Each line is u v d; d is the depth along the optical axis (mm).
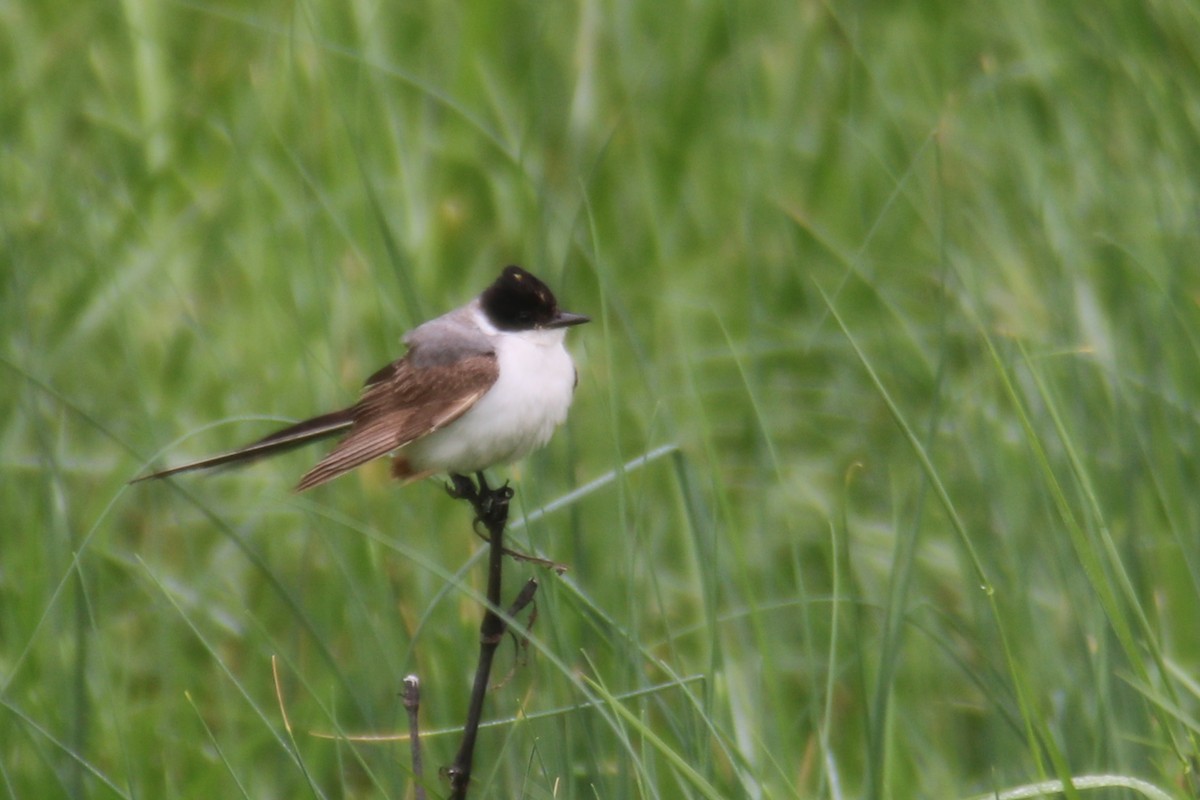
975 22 16359
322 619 10289
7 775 8250
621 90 15594
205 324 12766
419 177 13625
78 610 8922
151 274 13062
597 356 12820
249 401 11969
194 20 16016
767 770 8617
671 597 10727
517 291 9227
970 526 10328
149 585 10406
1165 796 7090
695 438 11945
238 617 10688
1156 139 12695
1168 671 8562
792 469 12172
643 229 14359
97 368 12328
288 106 14000
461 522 11102
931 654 10219
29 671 9578
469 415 8945
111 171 14141
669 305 13195
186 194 14172
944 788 9203
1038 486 9688
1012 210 13656
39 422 10180
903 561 9000
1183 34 13469
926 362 12031
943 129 14180
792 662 10109
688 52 15969
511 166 14117
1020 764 8703
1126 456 9703
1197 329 10930
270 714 9992
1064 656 9398
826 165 15102
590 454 11828
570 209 14008
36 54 14938
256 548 10922
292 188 13531
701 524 9102
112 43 15609
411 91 14812
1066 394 10766
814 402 13008
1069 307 11148
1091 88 13875
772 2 16297
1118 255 11844
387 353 11414
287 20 14703
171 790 9086
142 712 9750
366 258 12070
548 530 9352
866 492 12039
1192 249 11805
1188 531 9797
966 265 12852
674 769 7496
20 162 13891
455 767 7352
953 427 11422
